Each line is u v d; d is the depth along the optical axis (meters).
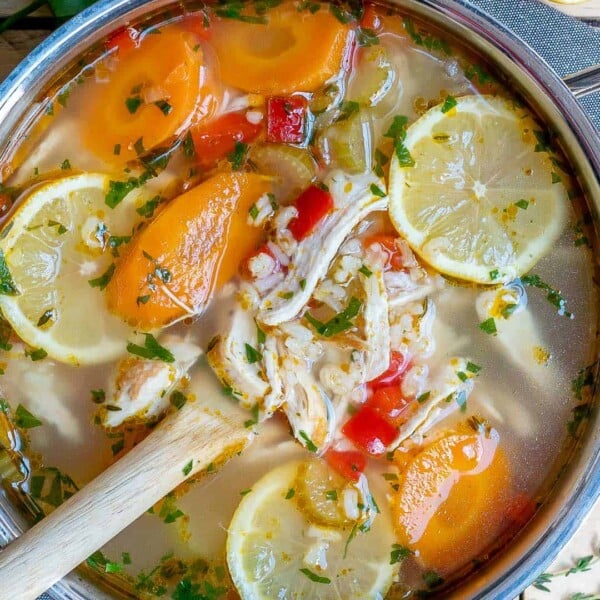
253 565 0.43
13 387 0.43
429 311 0.44
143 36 0.43
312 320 0.43
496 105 0.43
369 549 0.43
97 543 0.39
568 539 0.41
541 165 0.43
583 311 0.43
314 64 0.43
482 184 0.43
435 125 0.43
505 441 0.43
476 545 0.43
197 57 0.43
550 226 0.43
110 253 0.43
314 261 0.43
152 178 0.43
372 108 0.43
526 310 0.44
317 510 0.43
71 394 0.43
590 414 0.43
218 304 0.43
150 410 0.42
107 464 0.43
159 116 0.42
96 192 0.43
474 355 0.44
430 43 0.43
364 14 0.43
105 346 0.43
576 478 0.42
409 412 0.43
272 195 0.43
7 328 0.43
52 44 0.41
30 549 0.39
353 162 0.43
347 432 0.43
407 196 0.43
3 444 0.43
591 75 0.47
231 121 0.43
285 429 0.43
